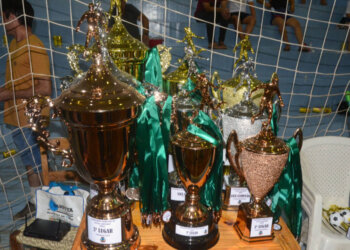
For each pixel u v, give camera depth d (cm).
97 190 78
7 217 181
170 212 79
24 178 215
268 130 73
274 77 71
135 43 85
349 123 273
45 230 126
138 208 93
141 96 67
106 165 65
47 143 68
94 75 64
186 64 94
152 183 77
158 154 75
